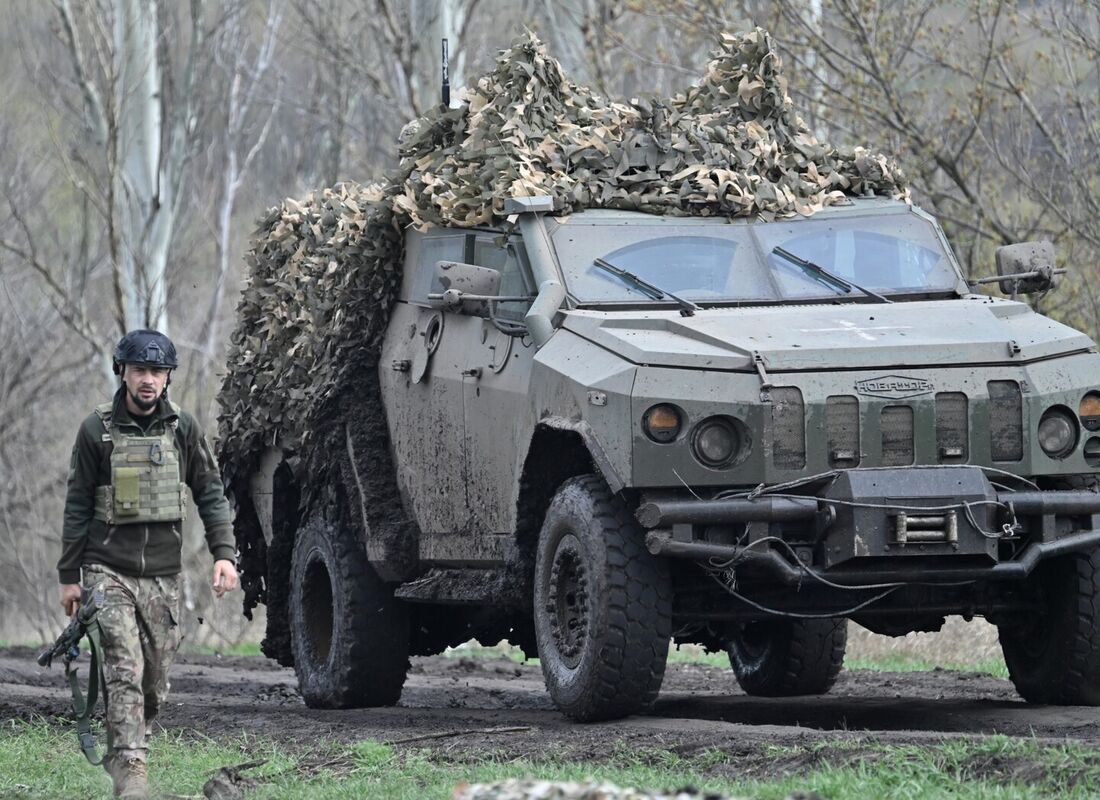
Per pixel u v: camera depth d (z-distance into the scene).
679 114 32.25
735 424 25.50
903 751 21.02
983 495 25.36
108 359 72.56
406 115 67.06
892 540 25.14
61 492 102.25
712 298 28.91
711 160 30.91
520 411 28.53
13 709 34.81
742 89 32.59
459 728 28.72
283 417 37.78
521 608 30.31
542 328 28.27
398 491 33.88
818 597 27.06
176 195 72.44
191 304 98.69
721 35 33.75
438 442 31.88
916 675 39.78
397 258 34.34
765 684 35.47
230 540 22.94
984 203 55.97
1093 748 20.67
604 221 29.83
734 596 26.77
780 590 27.09
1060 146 53.97
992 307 28.02
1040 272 30.66
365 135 89.38
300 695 38.94
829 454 25.58
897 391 25.72
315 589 36.31
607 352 26.61
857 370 25.83
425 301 32.66
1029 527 26.22
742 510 25.23
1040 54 53.06
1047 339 26.66
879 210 30.86
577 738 25.41
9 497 96.44
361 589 34.66
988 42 53.53
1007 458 26.05
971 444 25.86
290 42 87.88
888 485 25.20
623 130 31.84
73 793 23.03
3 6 99.50
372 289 34.56
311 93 90.88
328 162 93.19
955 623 46.72
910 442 25.78
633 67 60.88
